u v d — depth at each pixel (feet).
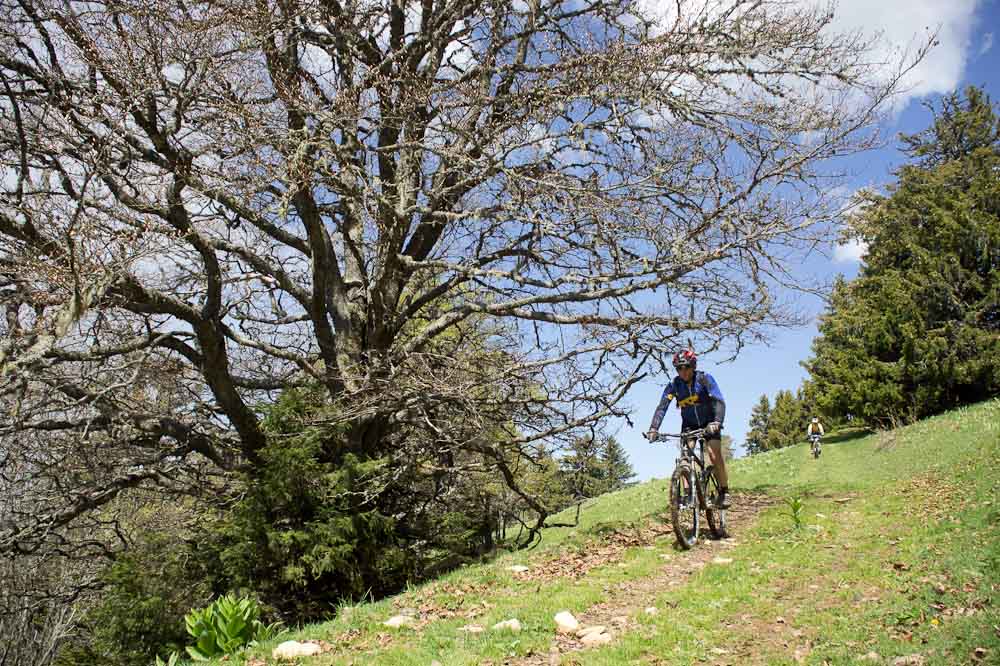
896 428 105.91
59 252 33.32
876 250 119.85
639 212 37.24
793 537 27.89
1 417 36.81
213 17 35.83
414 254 51.08
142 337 42.55
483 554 45.80
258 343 47.11
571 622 19.04
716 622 18.52
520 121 38.45
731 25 40.09
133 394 43.86
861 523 30.07
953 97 125.18
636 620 19.22
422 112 43.27
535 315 42.16
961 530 25.13
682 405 28.32
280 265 49.03
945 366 103.14
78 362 40.24
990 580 18.08
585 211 37.01
